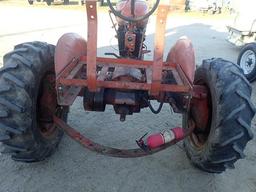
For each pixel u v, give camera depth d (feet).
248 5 24.59
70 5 58.34
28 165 9.62
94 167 9.73
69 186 8.86
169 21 46.73
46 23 36.24
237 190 9.13
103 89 8.29
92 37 7.07
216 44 30.78
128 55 10.06
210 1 60.90
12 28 31.65
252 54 18.95
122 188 8.90
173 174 9.62
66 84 7.61
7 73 7.97
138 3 10.14
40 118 9.27
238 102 7.89
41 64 8.61
